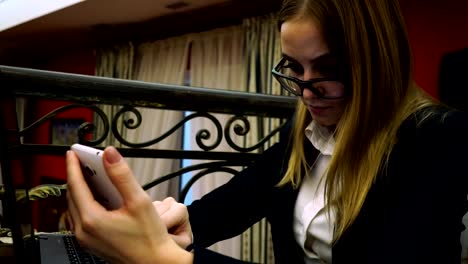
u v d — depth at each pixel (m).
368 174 0.75
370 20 0.73
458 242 0.63
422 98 0.79
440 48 2.63
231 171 1.35
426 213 0.63
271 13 3.67
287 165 1.00
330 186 0.80
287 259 0.96
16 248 0.69
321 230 0.86
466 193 0.65
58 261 0.71
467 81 2.29
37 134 6.75
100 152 0.46
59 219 5.60
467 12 2.48
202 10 3.99
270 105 1.28
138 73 5.28
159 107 1.10
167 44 4.91
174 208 0.69
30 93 0.89
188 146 4.57
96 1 3.90
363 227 0.76
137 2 3.89
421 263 0.59
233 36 4.20
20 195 0.71
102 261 0.72
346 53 0.74
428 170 0.67
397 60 0.75
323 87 0.77
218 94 1.18
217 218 0.98
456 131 0.68
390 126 0.75
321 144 0.91
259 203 1.03
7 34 5.46
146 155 1.15
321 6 0.72
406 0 2.83
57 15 4.47
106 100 1.01
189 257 0.50
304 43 0.74
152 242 0.47
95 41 5.59
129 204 0.45
